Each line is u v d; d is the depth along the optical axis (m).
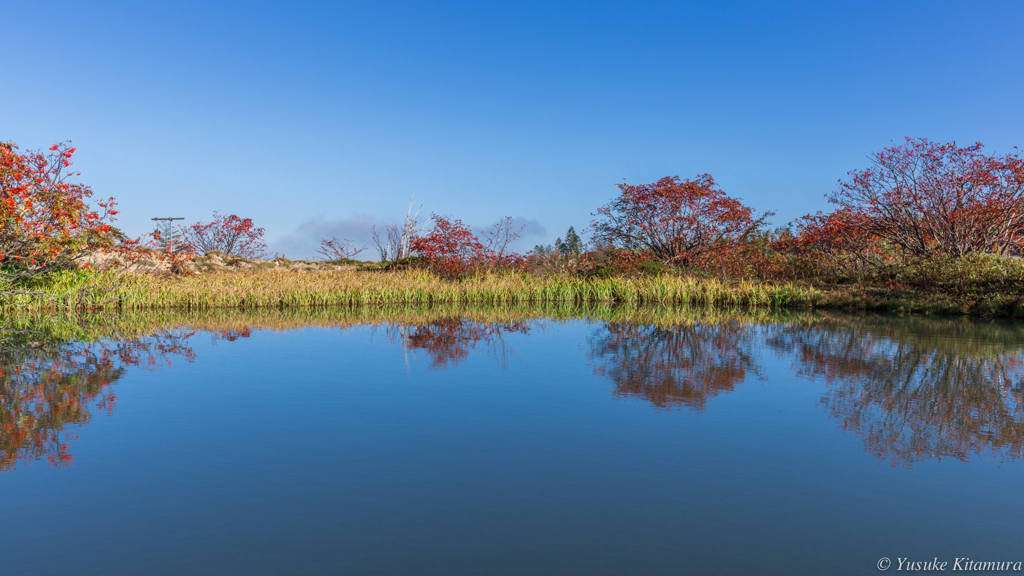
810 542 2.54
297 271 23.03
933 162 18.05
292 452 3.67
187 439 3.93
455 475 3.29
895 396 5.22
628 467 3.42
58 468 3.38
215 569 2.29
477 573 2.26
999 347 8.26
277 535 2.58
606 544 2.51
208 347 8.29
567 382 5.85
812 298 17.56
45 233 11.92
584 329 10.83
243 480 3.21
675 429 4.19
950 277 16.14
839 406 4.86
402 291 17.80
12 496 2.98
